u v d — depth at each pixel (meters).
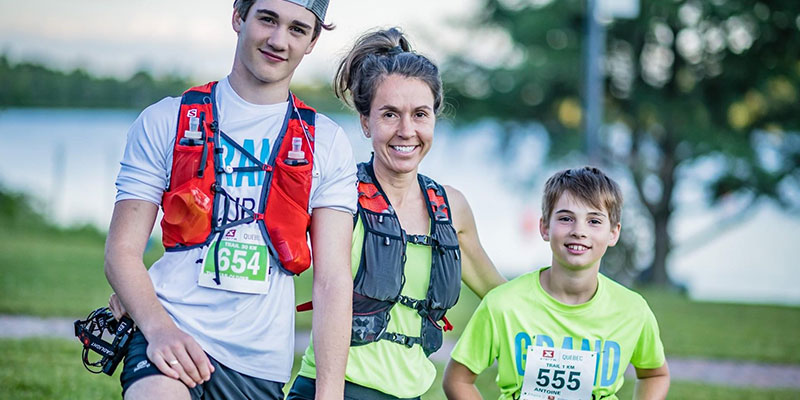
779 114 26.52
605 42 26.88
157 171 3.65
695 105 25.95
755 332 12.66
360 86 4.35
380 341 4.15
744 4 25.47
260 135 3.73
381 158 4.25
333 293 3.70
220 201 3.65
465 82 27.86
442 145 28.75
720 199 27.34
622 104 27.23
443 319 4.41
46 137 46.56
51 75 55.81
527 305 4.51
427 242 4.25
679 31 26.45
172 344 3.43
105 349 3.65
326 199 3.79
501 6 27.84
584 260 4.43
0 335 8.74
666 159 27.19
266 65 3.69
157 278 3.66
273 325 3.70
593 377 4.48
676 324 13.15
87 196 30.73
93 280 12.88
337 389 3.64
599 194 4.44
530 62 26.92
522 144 28.47
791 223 35.06
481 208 33.41
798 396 8.30
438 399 6.95
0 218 21.30
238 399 3.66
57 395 6.36
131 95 55.56
